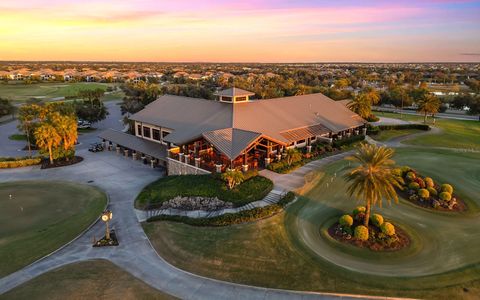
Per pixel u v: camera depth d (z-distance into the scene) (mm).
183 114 60062
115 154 63750
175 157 50344
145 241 32344
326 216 35125
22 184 48000
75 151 65625
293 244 30375
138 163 58188
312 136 56562
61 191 45281
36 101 125000
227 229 32844
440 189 40031
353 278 25984
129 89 134500
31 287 25375
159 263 28641
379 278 25953
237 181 39625
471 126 83500
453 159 53531
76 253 30266
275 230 32469
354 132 68750
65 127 56781
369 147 32094
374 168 30844
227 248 29891
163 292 24891
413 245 30266
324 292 24562
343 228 32000
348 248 29875
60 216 37781
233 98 58062
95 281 26062
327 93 119875
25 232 34062
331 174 45906
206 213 36750
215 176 42469
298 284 25422
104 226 35375
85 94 109625
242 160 48062
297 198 38875
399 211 36375
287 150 49000
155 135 61594
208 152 50125
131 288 25250
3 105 94562
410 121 88688
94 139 76250
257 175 43938
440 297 23844
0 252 30328
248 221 34062
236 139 44000
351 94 121438
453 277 25875
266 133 50750
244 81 192375
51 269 27797
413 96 120938
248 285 25484
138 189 46188
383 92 124938
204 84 188750
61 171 53781
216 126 51719
